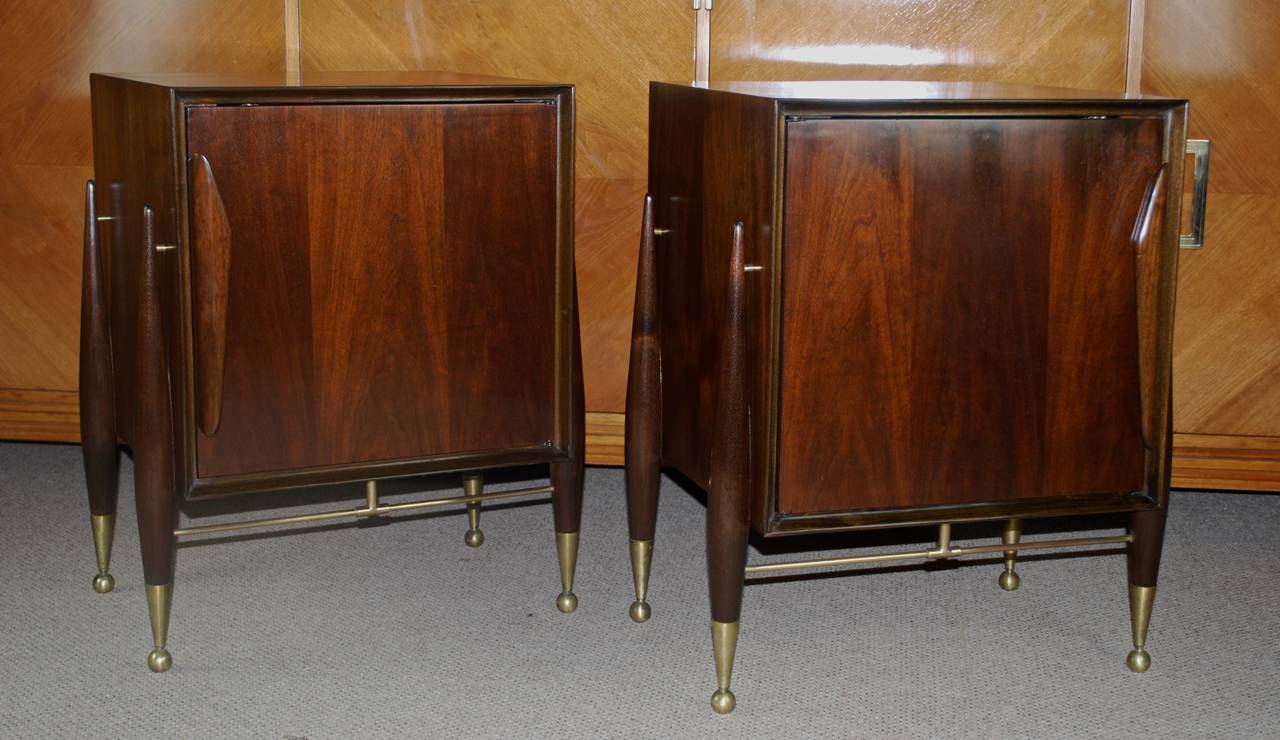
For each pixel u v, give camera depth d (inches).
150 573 65.7
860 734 62.3
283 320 64.3
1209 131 87.7
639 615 74.2
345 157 64.0
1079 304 63.5
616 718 63.5
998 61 88.4
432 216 66.2
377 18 90.7
